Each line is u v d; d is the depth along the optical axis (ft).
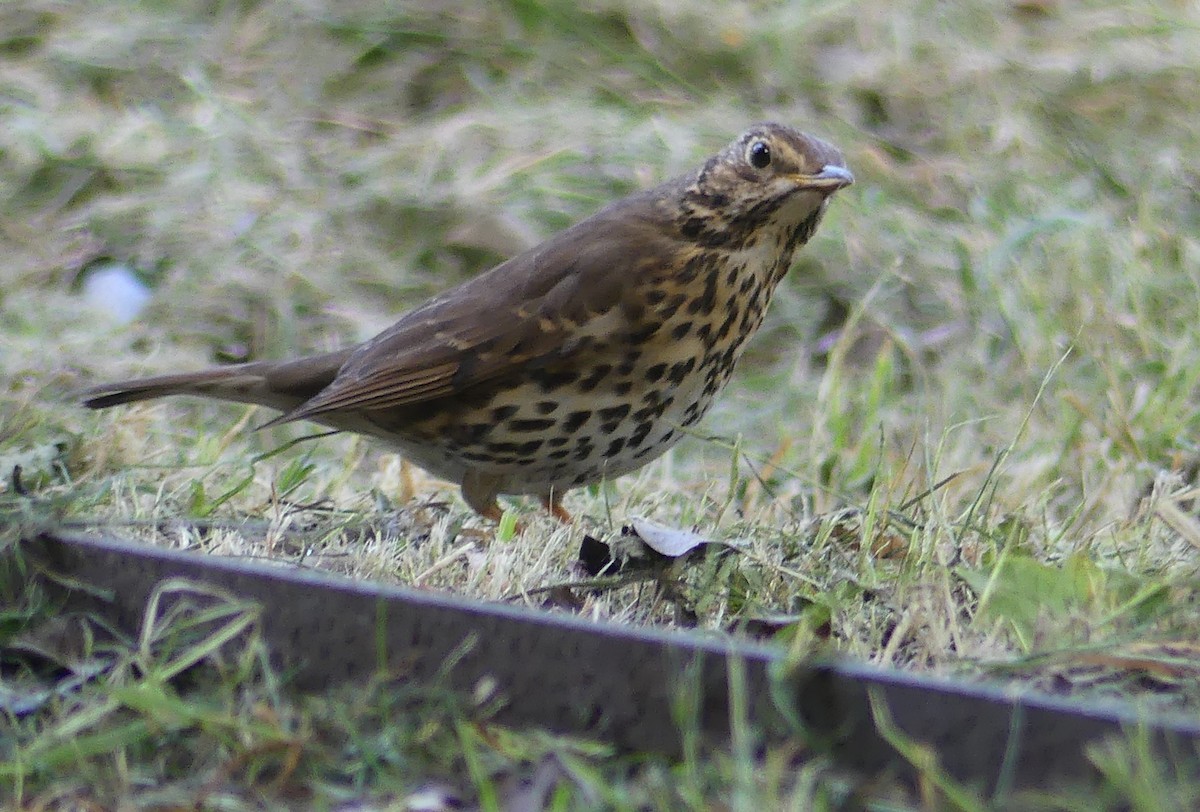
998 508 33.32
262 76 57.21
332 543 30.04
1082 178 53.47
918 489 35.83
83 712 21.35
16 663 24.04
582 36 58.54
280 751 20.39
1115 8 60.85
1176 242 49.34
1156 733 18.80
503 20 58.70
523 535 30.58
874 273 49.57
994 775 19.65
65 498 27.53
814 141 31.37
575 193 52.11
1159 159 53.67
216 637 22.27
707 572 26.89
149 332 47.78
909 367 47.24
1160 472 33.99
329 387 31.73
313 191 52.80
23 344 44.93
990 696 19.63
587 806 18.95
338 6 58.95
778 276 32.63
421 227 52.06
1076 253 48.24
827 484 37.29
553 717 21.94
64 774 20.33
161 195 52.21
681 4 59.26
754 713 20.77
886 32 58.95
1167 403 39.93
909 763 19.94
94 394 34.40
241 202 52.01
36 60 57.47
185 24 59.06
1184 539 29.45
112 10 59.67
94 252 50.39
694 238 31.07
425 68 57.57
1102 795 18.51
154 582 24.56
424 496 35.58
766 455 39.91
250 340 48.57
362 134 55.42
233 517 30.94
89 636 23.82
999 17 60.29
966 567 26.23
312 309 49.32
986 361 46.34
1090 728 19.19
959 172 53.31
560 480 32.27
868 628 25.32
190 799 19.58
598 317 30.45
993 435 41.75
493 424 31.27
